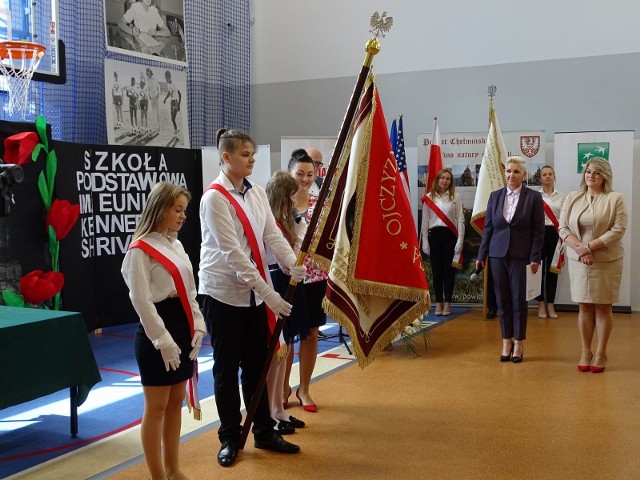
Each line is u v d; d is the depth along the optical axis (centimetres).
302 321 379
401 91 882
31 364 325
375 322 345
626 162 747
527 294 548
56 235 552
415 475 312
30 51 589
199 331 289
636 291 781
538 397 436
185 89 823
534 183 766
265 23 956
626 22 777
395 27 882
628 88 782
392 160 340
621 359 540
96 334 663
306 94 939
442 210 760
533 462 326
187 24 852
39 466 327
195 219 718
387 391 454
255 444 347
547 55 812
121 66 743
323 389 460
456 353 568
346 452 342
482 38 841
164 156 686
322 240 345
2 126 521
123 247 653
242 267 308
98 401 441
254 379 337
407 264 336
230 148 321
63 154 584
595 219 481
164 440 295
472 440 358
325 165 727
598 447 346
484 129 847
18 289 525
